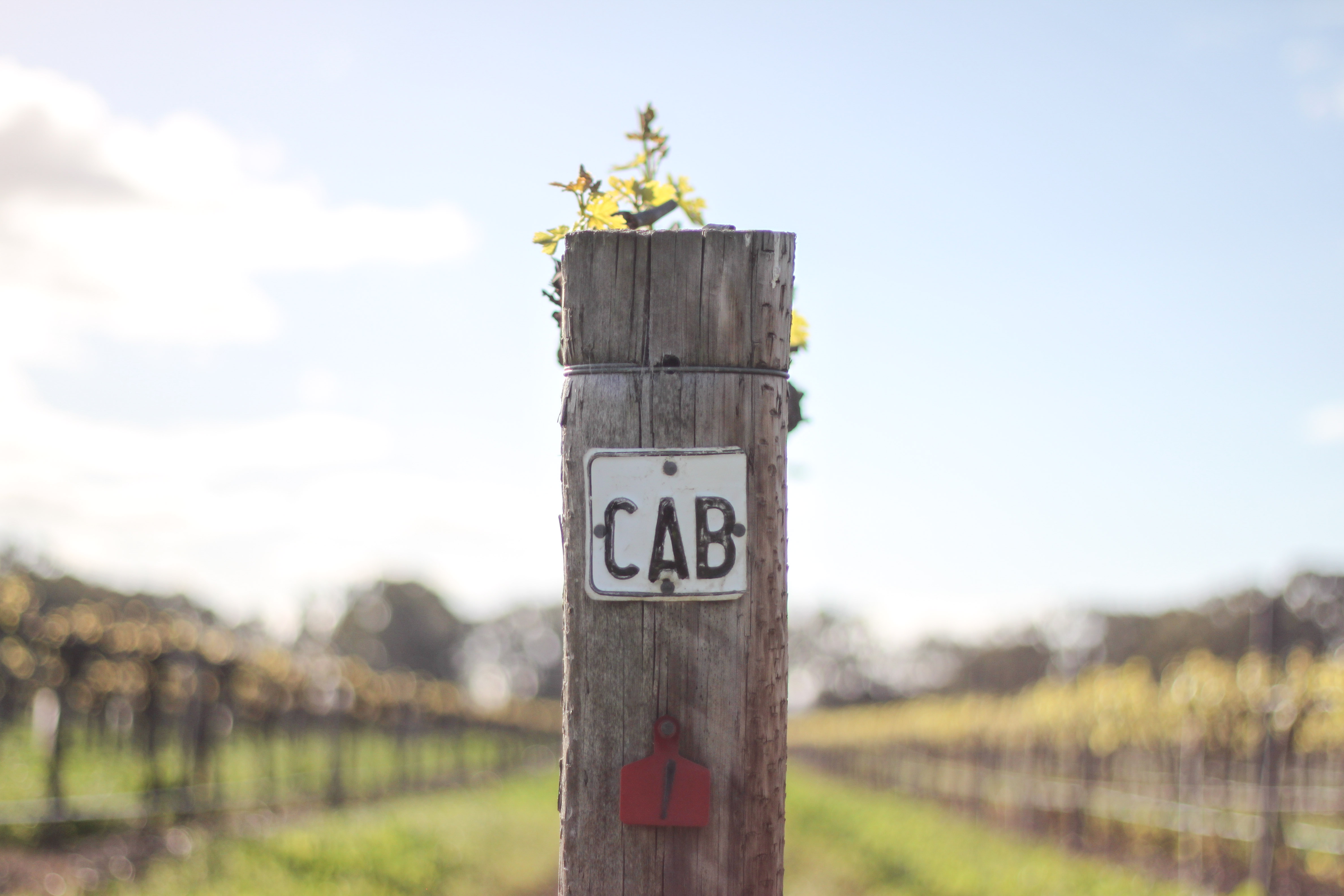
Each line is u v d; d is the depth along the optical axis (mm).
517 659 94812
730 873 1530
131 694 13430
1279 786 10695
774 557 1597
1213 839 11602
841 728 42656
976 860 12711
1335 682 10062
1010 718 20469
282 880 8383
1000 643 68750
